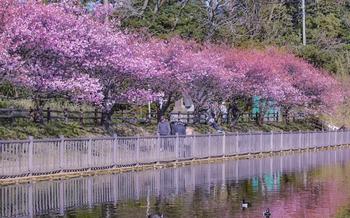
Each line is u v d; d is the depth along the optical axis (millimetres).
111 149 26312
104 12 36281
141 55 35688
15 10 27109
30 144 22203
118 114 41375
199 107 43344
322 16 86500
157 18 57031
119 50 32219
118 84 34469
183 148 31594
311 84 56188
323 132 50312
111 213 15938
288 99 53406
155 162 29234
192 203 17891
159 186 21984
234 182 23703
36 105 31906
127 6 54938
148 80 35531
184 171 28062
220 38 63812
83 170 24797
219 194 20031
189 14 63156
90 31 30797
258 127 51344
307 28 84312
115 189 20891
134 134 35750
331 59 70500
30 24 27469
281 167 31281
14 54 26500
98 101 30641
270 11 77562
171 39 43219
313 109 57906
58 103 35781
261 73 47625
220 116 46688
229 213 16203
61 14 29625
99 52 31047
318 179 25188
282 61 54906
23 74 26891
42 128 30062
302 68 55938
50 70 28750
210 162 33750
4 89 33000
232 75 43750
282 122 57188
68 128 31859
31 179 22312
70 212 16062
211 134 34406
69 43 28719
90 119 35344
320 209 17219
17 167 21750
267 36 72875
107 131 34219
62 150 23672
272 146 41906
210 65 40594
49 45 27812
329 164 33656
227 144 36125
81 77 29484
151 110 44594
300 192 20828
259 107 52219
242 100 50594
